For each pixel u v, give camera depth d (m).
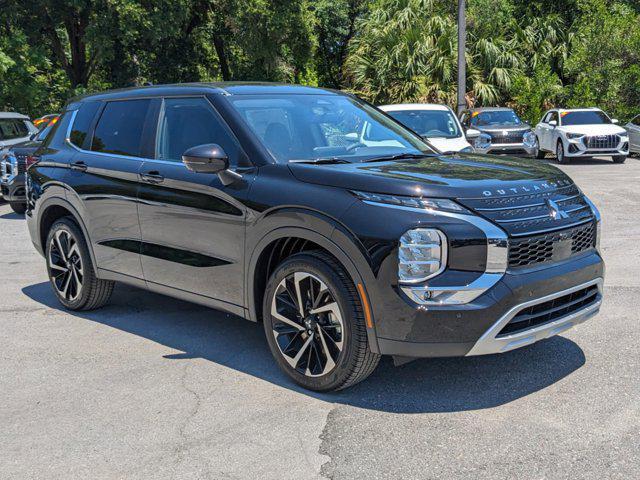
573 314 3.99
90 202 5.46
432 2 27.70
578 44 26.70
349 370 3.82
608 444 3.32
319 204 3.88
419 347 3.60
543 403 3.81
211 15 28.94
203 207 4.54
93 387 4.25
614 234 8.57
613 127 19.14
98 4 23.86
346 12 36.78
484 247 3.59
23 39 22.73
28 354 4.88
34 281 7.12
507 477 3.06
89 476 3.20
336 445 3.41
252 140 4.46
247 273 4.33
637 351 4.55
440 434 3.49
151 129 5.13
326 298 3.89
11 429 3.70
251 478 3.13
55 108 26.19
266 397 4.02
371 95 25.62
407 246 3.57
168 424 3.71
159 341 5.09
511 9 29.28
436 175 3.94
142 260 5.10
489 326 3.57
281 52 29.45
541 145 21.33
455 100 24.77
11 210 12.60
